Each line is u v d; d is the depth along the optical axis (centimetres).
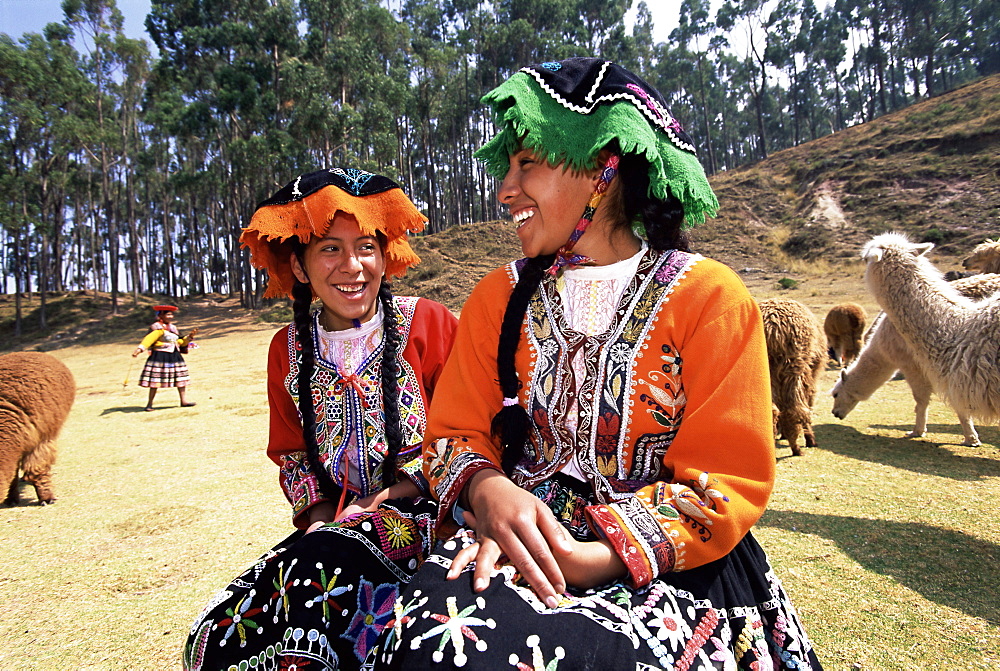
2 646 293
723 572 135
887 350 604
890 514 391
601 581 123
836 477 478
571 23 6094
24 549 422
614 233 156
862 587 300
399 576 163
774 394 557
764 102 8469
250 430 807
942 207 3216
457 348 169
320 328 217
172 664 271
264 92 3656
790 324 542
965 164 3494
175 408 1033
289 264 231
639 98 143
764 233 3609
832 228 3347
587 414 146
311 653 143
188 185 3981
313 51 3781
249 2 3944
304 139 3666
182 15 4034
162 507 497
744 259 3331
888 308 475
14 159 3909
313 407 208
